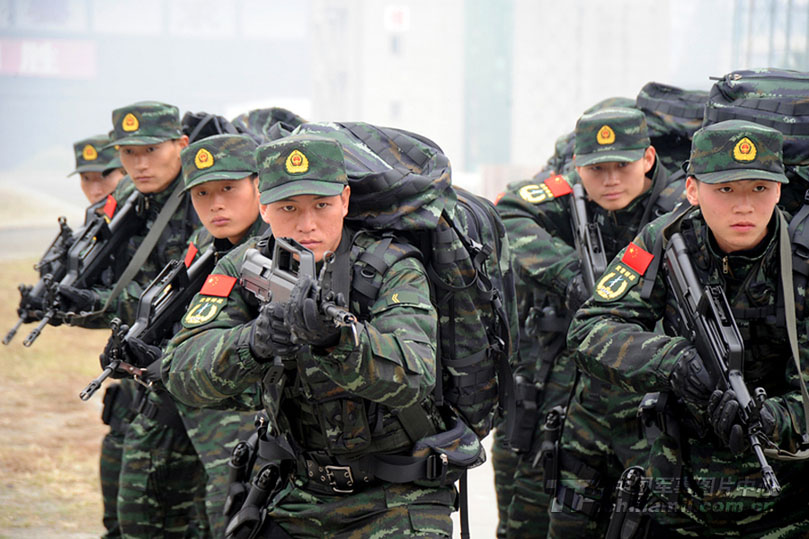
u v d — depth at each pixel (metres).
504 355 5.69
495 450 8.64
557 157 9.19
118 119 7.95
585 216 7.71
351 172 5.14
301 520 5.32
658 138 8.09
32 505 11.34
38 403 16.48
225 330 4.97
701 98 7.96
